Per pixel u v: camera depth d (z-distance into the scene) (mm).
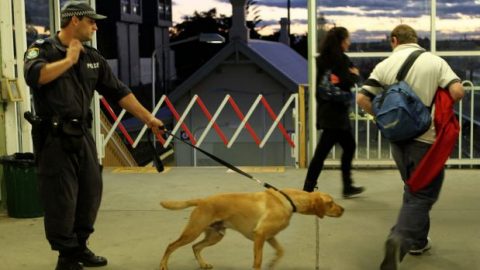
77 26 4441
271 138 17453
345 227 5879
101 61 4707
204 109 9281
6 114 6555
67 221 4512
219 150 17844
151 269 4855
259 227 4340
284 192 4465
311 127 8555
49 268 4926
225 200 4438
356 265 4910
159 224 6086
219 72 19547
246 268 4844
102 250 5320
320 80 6586
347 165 6922
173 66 36531
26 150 6867
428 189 4488
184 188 7629
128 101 4887
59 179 4449
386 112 4438
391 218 6164
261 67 19234
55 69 4172
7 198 6410
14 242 5578
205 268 4824
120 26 27125
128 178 8250
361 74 8516
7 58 6500
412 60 4547
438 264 4898
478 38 8344
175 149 17469
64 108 4418
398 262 4438
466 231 5715
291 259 5039
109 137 9242
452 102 4438
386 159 8562
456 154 8578
